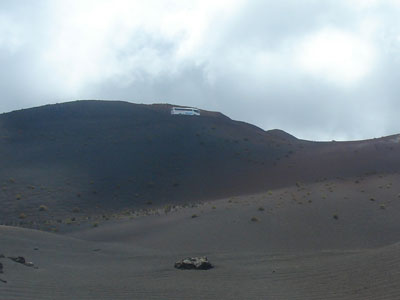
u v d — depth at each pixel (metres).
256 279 22.11
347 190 52.25
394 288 17.62
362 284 18.92
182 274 23.81
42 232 37.47
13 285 18.61
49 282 20.31
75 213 55.81
